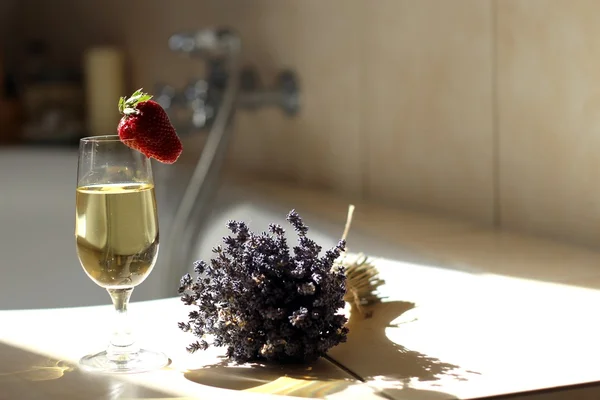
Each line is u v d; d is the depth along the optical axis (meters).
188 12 2.79
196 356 1.11
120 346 1.12
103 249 1.09
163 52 2.96
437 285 1.33
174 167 2.54
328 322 1.09
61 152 2.88
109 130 3.13
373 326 1.19
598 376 1.04
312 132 2.25
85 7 3.49
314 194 2.14
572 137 1.51
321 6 2.15
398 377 1.05
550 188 1.56
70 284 2.35
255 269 1.09
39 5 3.83
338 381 1.05
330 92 2.15
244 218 1.91
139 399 1.01
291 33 2.29
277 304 1.08
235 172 2.59
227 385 1.04
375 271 1.26
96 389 1.03
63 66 3.69
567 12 1.50
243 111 2.59
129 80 3.22
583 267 1.39
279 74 2.36
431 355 1.10
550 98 1.54
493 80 1.64
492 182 1.67
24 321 1.23
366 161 2.04
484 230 1.64
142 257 1.10
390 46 1.91
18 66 3.88
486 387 1.02
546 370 1.06
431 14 1.76
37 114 3.38
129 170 1.11
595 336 1.14
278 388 1.03
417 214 1.81
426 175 1.83
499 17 1.62
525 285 1.32
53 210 2.50
